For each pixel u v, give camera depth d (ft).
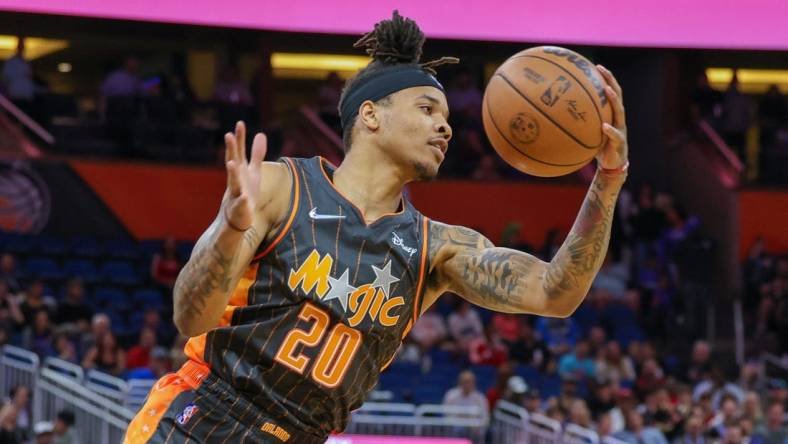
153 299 81.46
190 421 16.12
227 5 73.56
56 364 60.95
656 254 96.02
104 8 71.56
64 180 91.61
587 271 16.31
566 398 66.54
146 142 95.35
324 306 15.87
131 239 93.04
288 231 15.84
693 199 104.47
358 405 16.62
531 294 16.67
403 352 73.20
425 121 16.25
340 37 110.93
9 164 89.97
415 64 16.61
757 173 102.94
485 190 100.94
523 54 16.89
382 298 16.19
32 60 115.55
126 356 65.00
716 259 101.09
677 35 77.41
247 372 15.93
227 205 14.44
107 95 96.94
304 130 101.50
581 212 16.43
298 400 16.03
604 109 16.22
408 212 16.80
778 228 100.73
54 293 80.64
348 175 16.39
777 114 107.86
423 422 61.77
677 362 80.79
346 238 16.01
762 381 83.30
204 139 96.99
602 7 77.61
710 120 106.01
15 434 53.78
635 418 61.77
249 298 15.87
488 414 65.62
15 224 89.71
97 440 55.72
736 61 117.29
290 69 116.67
